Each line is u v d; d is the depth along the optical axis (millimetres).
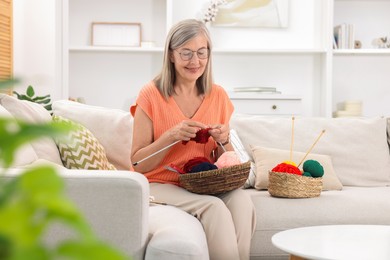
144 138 2549
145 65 5266
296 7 5371
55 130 276
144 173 2549
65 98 4918
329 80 5090
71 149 2338
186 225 1940
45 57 5016
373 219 2678
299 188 2699
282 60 5348
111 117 2717
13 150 267
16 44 4906
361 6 5371
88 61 5246
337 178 3131
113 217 1680
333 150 3281
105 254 252
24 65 5020
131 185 1677
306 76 5359
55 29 4840
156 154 2465
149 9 5281
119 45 5215
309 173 2762
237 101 4938
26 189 257
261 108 4941
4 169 307
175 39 2562
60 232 1662
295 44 5383
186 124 2414
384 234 2150
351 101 5078
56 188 259
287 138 3285
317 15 5367
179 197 2348
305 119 3377
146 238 1758
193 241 1738
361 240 2043
